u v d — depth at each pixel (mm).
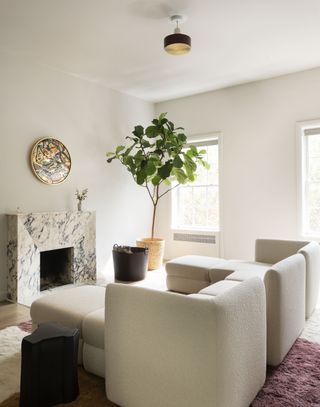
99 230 5105
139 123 5770
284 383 2076
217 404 1519
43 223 4094
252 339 1828
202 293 2514
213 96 5391
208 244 5488
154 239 5273
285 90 4727
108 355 1878
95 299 2541
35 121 4230
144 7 2971
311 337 2736
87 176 4906
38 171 4215
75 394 1938
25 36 3514
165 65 4332
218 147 5352
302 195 4637
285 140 4746
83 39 3588
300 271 2689
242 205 5137
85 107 4855
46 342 1845
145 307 1710
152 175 4871
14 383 2088
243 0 2871
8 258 3938
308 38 3592
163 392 1664
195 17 3137
